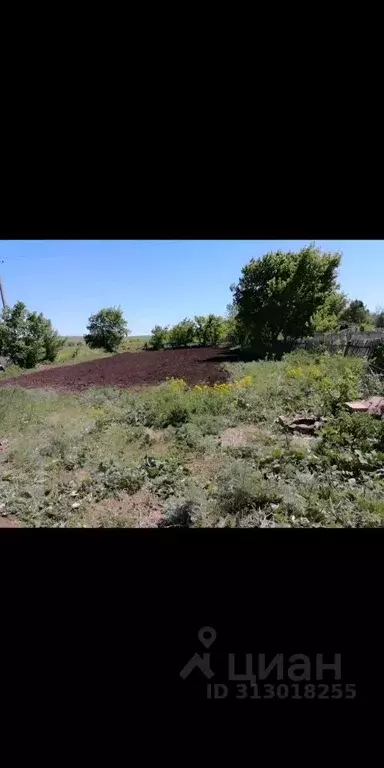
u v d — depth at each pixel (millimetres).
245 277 14602
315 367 7195
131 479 3279
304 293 12961
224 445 4012
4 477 3588
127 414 5602
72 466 3779
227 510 2627
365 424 3795
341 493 2697
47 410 6477
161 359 16297
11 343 15469
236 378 8336
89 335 24703
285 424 4414
